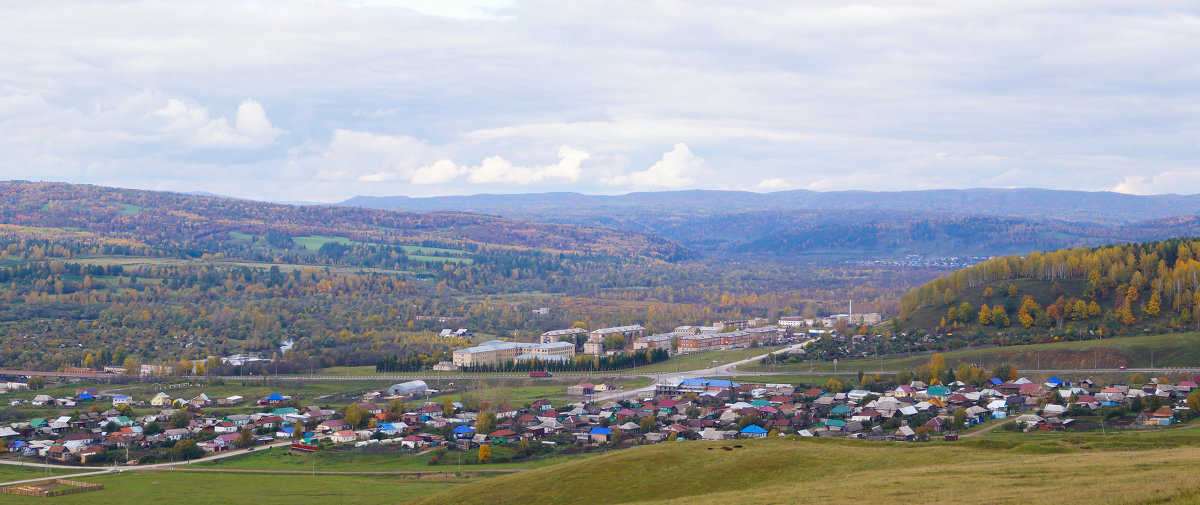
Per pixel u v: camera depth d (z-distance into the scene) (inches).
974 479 5610.2
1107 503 4537.4
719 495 6018.7
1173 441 7332.7
